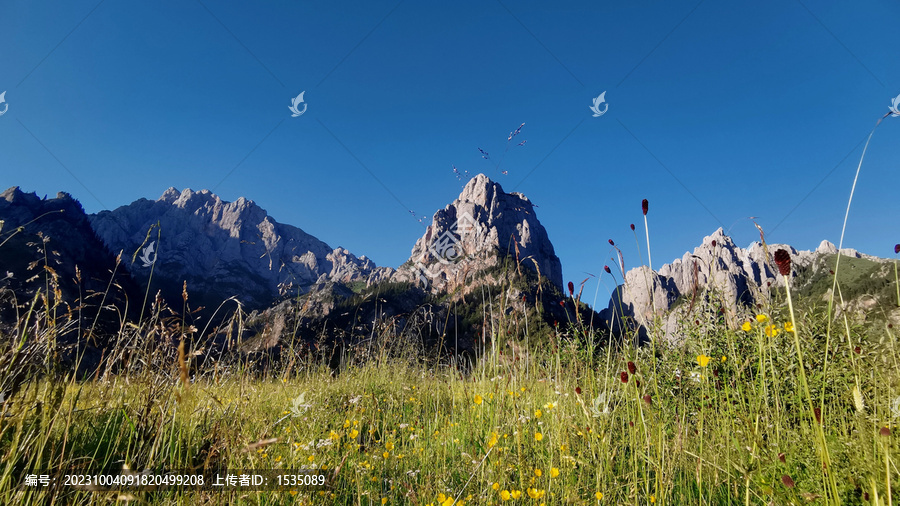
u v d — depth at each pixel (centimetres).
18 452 216
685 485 268
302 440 325
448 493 270
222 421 267
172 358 281
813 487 218
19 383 213
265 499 247
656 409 302
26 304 218
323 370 604
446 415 478
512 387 393
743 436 258
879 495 186
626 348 333
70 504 214
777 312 354
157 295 287
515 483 274
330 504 278
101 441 263
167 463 264
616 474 287
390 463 347
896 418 205
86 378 265
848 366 283
